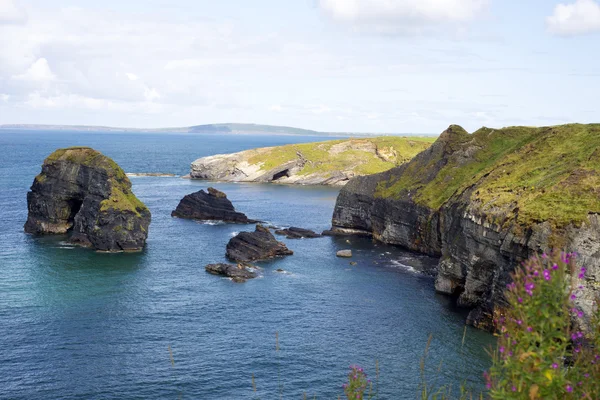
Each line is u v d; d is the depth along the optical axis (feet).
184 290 228.84
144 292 224.74
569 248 162.71
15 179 634.02
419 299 223.71
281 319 194.70
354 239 366.84
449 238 247.91
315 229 396.37
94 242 303.07
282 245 306.14
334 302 216.54
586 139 244.22
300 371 150.82
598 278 157.38
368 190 379.76
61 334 175.73
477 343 172.24
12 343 167.12
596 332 43.55
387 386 140.46
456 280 228.43
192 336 176.45
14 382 141.49
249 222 411.75
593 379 38.60
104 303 208.85
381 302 217.97
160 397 134.82
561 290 35.19
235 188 637.71
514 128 351.25
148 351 163.43
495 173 254.88
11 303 205.87
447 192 315.17
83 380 143.23
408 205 329.93
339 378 146.61
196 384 142.00
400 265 286.25
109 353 161.27
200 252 303.48
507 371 37.06
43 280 238.89
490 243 201.05
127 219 303.07
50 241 322.55
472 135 359.87
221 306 208.33
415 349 167.02
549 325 35.37
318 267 277.03
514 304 36.76
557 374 34.91
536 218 177.27
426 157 376.48
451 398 132.67
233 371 150.20
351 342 172.86
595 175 191.93
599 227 163.02
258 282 244.01
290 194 591.37
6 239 325.62
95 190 315.99
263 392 137.80
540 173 225.56
